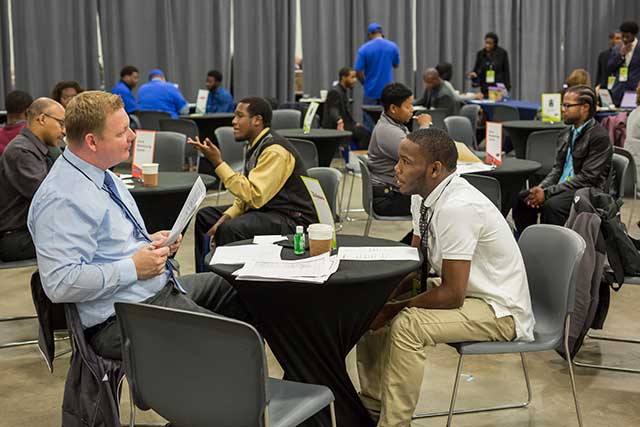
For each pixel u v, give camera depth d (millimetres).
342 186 6605
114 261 2150
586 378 3197
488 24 10977
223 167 3625
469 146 6855
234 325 1693
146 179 3668
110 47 9227
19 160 3395
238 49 9844
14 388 3119
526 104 8703
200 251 4031
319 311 2303
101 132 2070
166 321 1791
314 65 10242
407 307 2510
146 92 8297
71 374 2123
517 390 3086
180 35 9516
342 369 2465
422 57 10703
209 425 1846
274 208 3734
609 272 3096
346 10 10320
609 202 3012
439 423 2811
